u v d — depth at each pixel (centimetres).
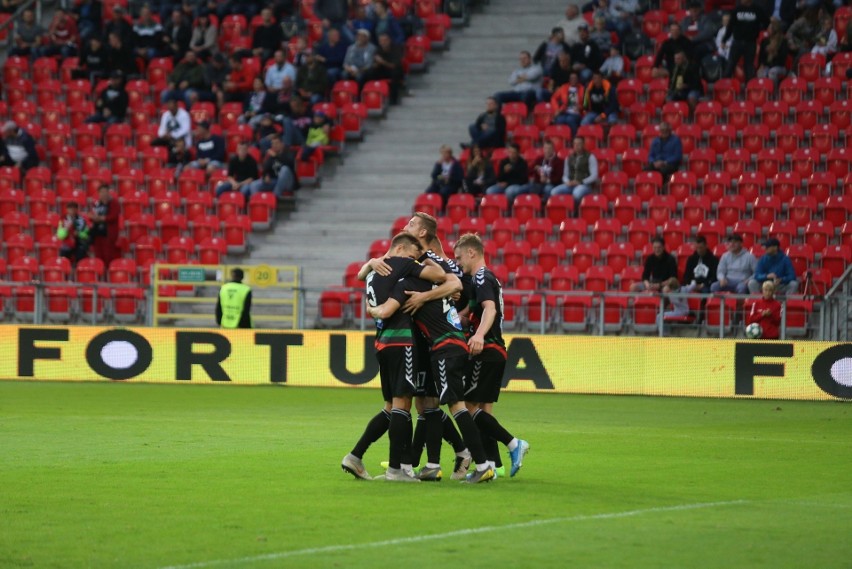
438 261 2180
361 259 5572
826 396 4128
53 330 4653
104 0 7088
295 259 5578
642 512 1886
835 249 4881
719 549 1609
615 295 4606
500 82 6372
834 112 5544
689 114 5778
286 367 4519
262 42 6538
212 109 6322
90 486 2119
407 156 6044
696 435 3058
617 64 6000
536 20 6656
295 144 5975
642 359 4288
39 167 6100
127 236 5694
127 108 6462
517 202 5419
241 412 3559
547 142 5503
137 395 4103
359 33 6328
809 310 4494
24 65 6800
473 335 2227
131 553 1563
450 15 6712
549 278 5131
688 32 6116
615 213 5350
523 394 4325
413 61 6506
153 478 2222
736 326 4619
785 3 5997
